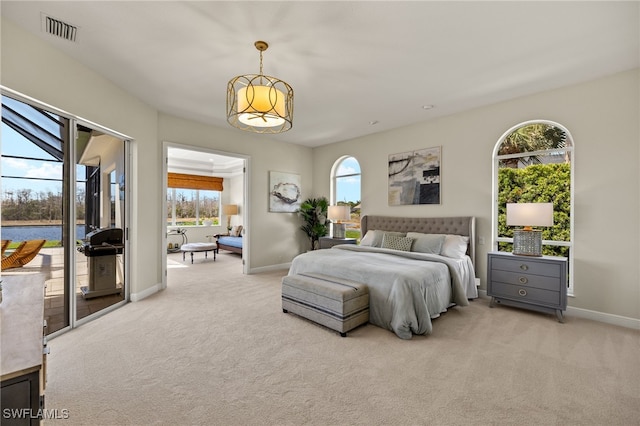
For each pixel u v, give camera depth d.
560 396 1.88
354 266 3.33
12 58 2.30
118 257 3.63
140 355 2.39
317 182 6.63
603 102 3.24
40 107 2.62
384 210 5.33
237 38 2.53
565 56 2.83
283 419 1.67
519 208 3.42
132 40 2.56
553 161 3.73
